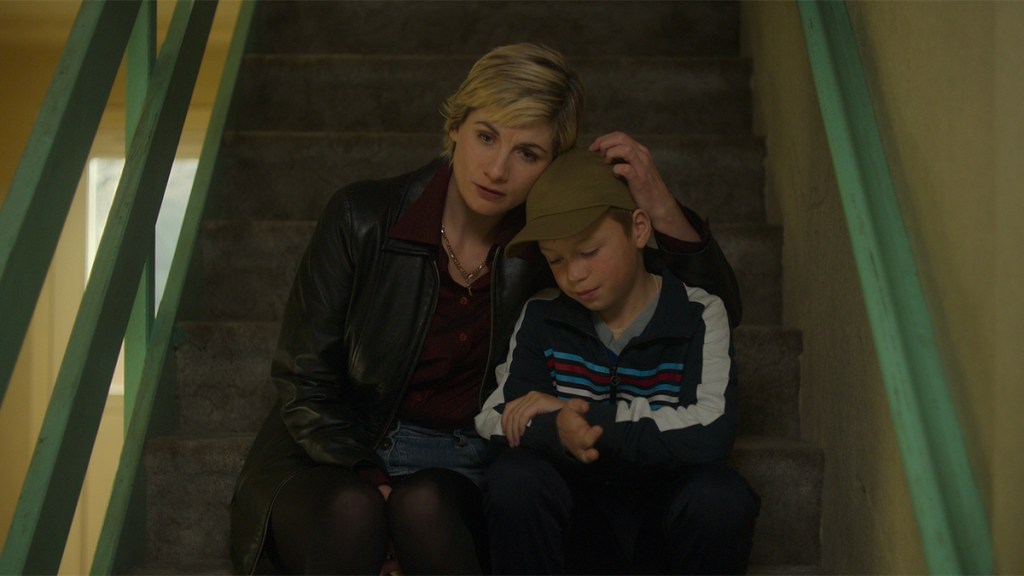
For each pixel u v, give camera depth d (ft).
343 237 4.55
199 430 5.95
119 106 12.62
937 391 3.66
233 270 6.64
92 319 4.67
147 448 5.32
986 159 3.41
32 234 4.07
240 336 5.93
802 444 5.51
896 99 4.34
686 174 7.25
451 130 4.36
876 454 4.53
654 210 4.44
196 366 5.95
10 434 12.14
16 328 3.95
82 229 12.56
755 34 7.89
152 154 5.56
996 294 3.32
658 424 3.96
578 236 4.02
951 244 3.72
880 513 4.46
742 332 5.86
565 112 4.21
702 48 8.85
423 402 4.63
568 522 3.98
